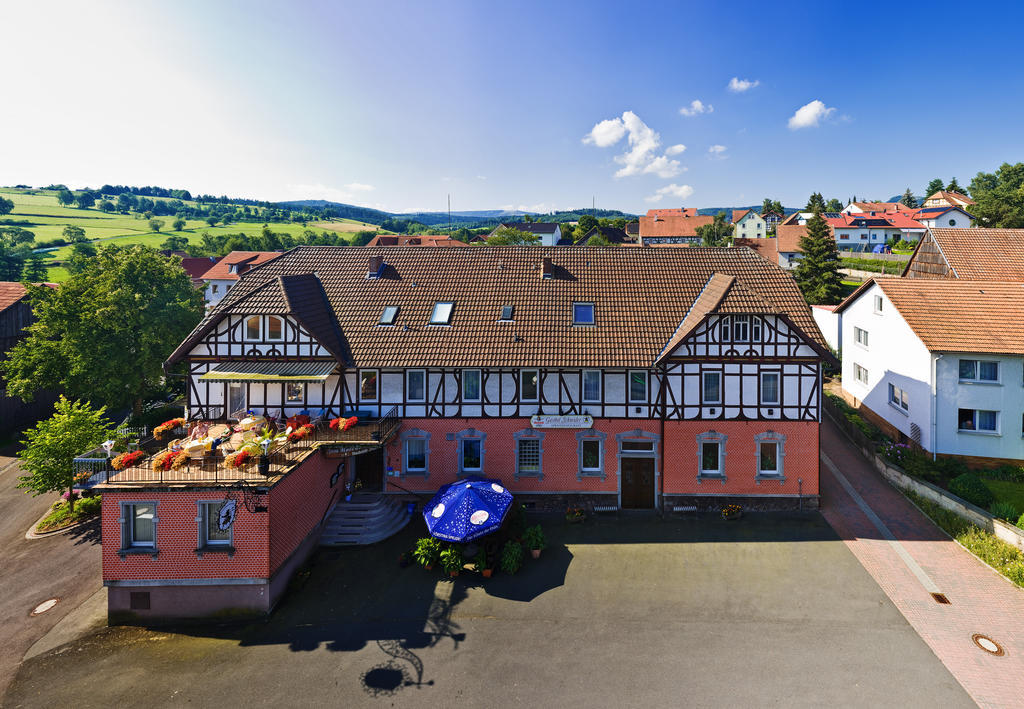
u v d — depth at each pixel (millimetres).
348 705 13180
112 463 17625
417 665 14531
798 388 22266
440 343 22922
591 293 25156
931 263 36125
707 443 22859
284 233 164625
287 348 22141
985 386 24109
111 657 15141
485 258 27484
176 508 16688
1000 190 73062
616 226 138500
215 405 22672
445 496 20000
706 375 22500
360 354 22516
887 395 29062
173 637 16031
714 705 13055
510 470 23156
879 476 25656
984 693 13297
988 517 19844
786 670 14148
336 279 26141
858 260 67875
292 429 20312
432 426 23000
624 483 23453
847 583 17875
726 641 15305
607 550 20312
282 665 14617
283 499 17828
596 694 13453
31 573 19797
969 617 16078
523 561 19594
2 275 79750
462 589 18031
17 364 32000
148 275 35250
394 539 21297
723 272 25953
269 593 16812
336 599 17594
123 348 32719
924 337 24750
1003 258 33531
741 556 19688
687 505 22953
